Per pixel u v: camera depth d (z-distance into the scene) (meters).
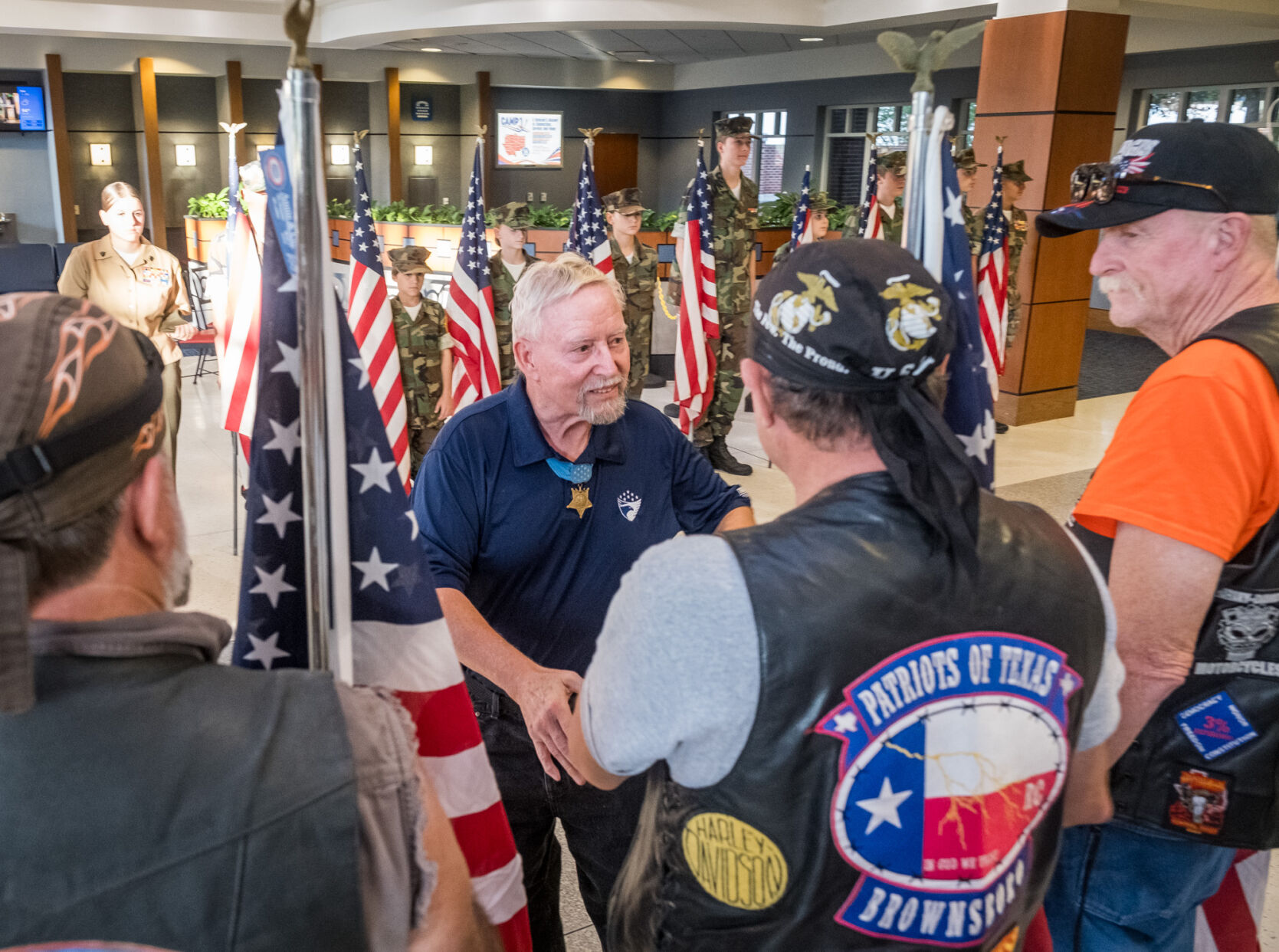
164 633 0.68
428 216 12.55
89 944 0.61
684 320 5.68
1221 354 1.14
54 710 0.63
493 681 1.50
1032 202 7.22
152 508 0.70
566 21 9.89
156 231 15.49
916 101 1.06
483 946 0.78
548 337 1.56
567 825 1.69
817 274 0.84
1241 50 10.92
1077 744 0.95
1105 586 0.94
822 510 0.85
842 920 0.83
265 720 0.67
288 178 0.88
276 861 0.63
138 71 14.90
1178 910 1.33
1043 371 7.57
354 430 0.98
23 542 0.62
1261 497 1.15
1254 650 1.18
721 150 6.23
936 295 0.84
